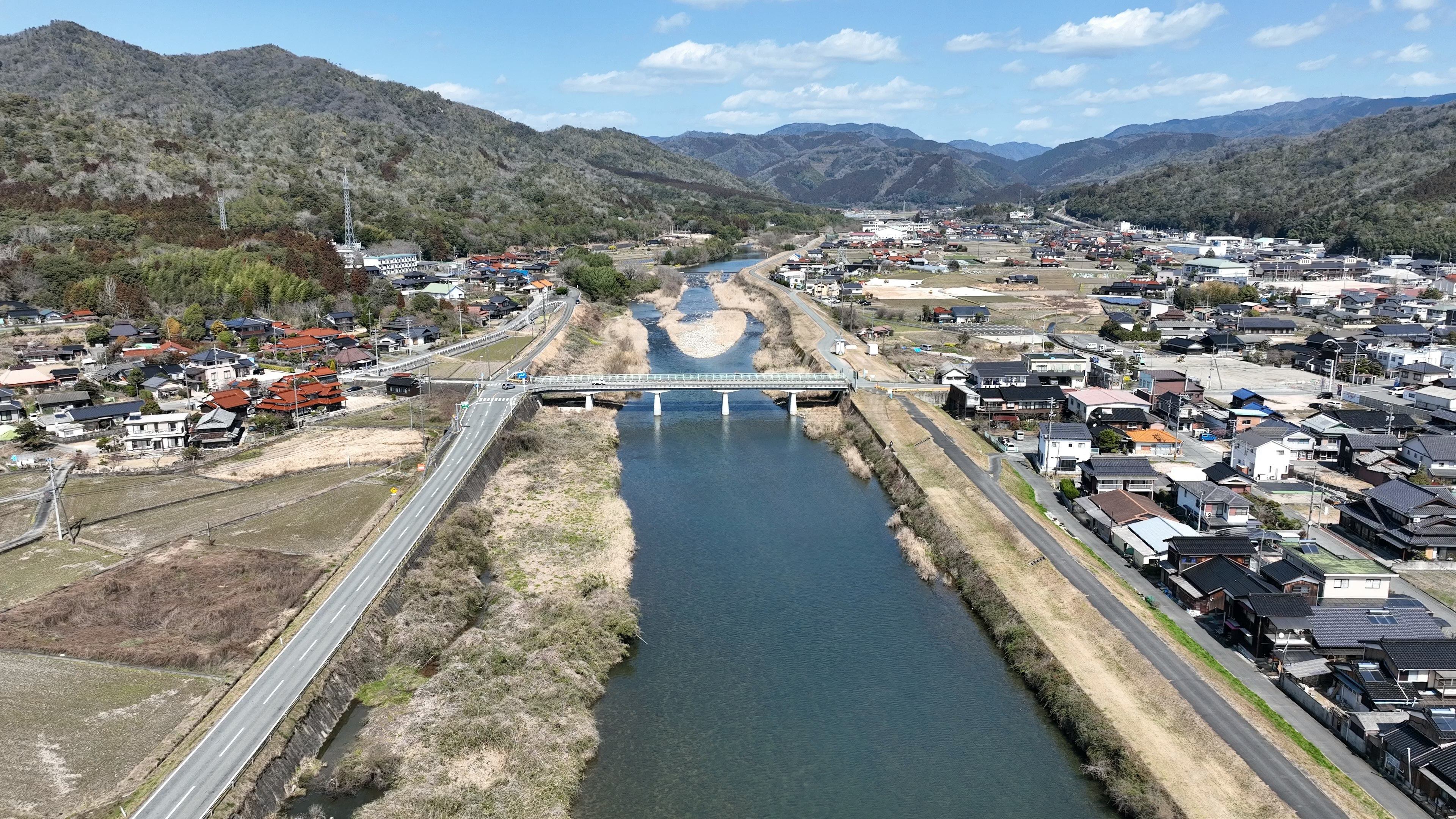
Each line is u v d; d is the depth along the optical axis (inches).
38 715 1765.5
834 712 1971.0
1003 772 1759.4
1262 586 2148.1
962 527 2854.3
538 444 3858.3
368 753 1731.1
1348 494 3095.5
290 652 1999.3
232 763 1605.6
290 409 4055.1
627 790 1708.9
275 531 2765.7
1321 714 1788.9
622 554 2795.3
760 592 2568.9
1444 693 1774.1
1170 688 1887.3
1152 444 3523.6
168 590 2347.4
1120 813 1631.4
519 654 2107.5
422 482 3152.1
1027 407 4101.9
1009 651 2185.0
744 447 4087.1
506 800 1612.9
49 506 2987.2
